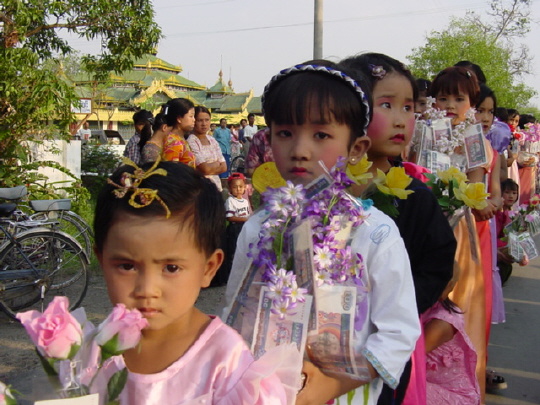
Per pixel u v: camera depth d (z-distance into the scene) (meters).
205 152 5.96
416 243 2.17
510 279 7.32
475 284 3.09
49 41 9.50
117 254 1.38
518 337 5.14
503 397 3.98
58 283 5.64
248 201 6.16
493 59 29.97
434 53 30.09
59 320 1.18
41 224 5.24
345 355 1.69
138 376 1.41
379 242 1.76
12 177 8.01
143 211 1.36
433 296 2.16
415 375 2.14
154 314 1.39
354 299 1.70
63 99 8.15
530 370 4.43
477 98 3.67
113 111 33.84
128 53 9.72
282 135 1.87
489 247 3.66
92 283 5.93
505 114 7.72
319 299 1.71
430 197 2.20
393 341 1.69
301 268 1.71
